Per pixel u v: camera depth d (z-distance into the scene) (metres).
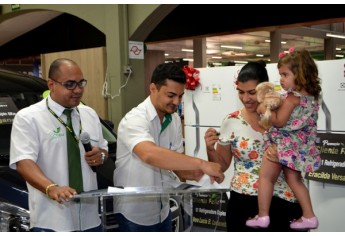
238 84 2.08
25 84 3.95
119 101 5.53
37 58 11.05
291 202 2.13
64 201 1.85
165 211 2.20
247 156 2.10
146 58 13.39
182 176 2.27
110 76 5.61
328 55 13.16
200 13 8.66
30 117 2.08
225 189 1.90
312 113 2.09
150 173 2.23
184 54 14.87
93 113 2.38
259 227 2.02
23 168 2.01
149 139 2.01
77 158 2.18
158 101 2.07
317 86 2.08
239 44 12.63
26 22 9.97
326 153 3.43
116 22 5.40
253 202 2.10
